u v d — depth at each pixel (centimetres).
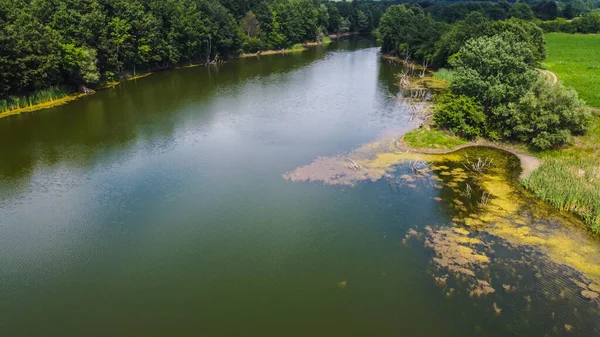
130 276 3011
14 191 4181
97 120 6438
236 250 3278
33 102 7119
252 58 12794
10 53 6531
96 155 5081
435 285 2859
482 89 5281
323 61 12012
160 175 4519
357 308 2689
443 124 5450
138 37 9550
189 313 2667
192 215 3747
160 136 5734
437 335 2462
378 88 8419
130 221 3666
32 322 2609
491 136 5162
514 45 5588
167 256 3216
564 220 3531
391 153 4981
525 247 3200
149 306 2734
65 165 4791
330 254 3209
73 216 3747
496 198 3903
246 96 7900
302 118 6475
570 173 4053
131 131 5941
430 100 7356
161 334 2505
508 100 5172
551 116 4734
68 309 2717
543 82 5131
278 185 4250
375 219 3638
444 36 9900
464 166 4588
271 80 9338
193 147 5322
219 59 12169
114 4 9000
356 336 2467
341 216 3694
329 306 2709
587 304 2655
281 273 3022
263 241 3378
